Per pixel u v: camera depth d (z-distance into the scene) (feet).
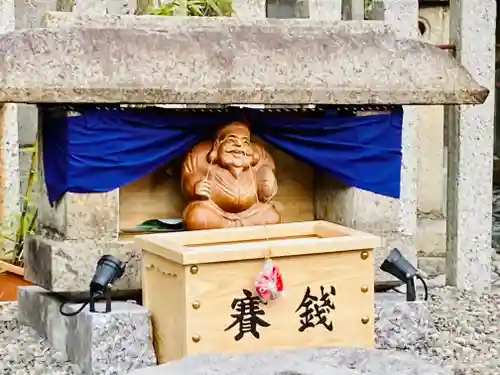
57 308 14.12
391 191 14.51
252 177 13.91
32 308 15.48
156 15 13.96
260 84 12.87
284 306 12.31
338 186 14.67
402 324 13.70
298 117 14.07
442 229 23.02
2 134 18.57
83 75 12.38
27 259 14.65
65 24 13.23
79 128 13.01
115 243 13.41
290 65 13.21
